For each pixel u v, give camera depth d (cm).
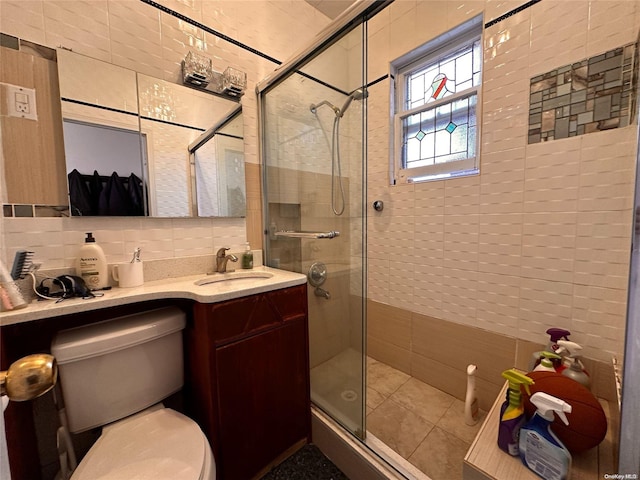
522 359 127
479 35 140
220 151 141
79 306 86
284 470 115
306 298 125
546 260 118
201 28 133
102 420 89
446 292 154
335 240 134
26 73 94
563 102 110
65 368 83
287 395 119
